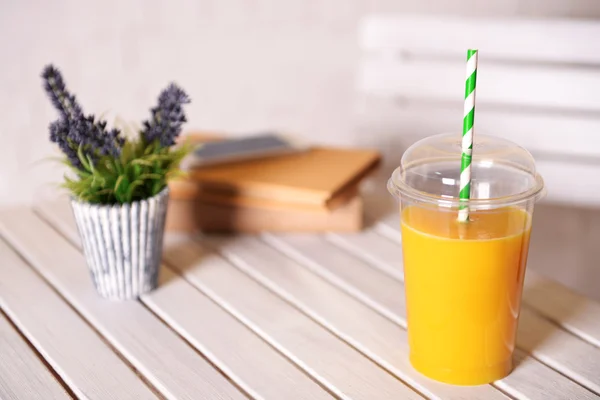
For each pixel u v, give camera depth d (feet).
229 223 3.25
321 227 3.25
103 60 5.07
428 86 4.12
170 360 2.60
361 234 3.26
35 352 2.65
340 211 3.23
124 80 5.12
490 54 3.99
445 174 2.45
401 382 2.52
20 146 5.20
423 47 4.07
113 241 2.77
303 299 2.87
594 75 3.92
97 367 2.58
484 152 2.47
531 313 2.81
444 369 2.51
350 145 5.17
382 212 3.42
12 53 4.99
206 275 3.00
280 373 2.55
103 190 2.75
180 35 5.01
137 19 4.98
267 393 2.48
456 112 4.21
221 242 3.21
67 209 3.48
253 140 3.49
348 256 3.11
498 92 4.04
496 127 4.13
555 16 4.48
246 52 5.03
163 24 4.99
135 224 2.78
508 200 2.39
